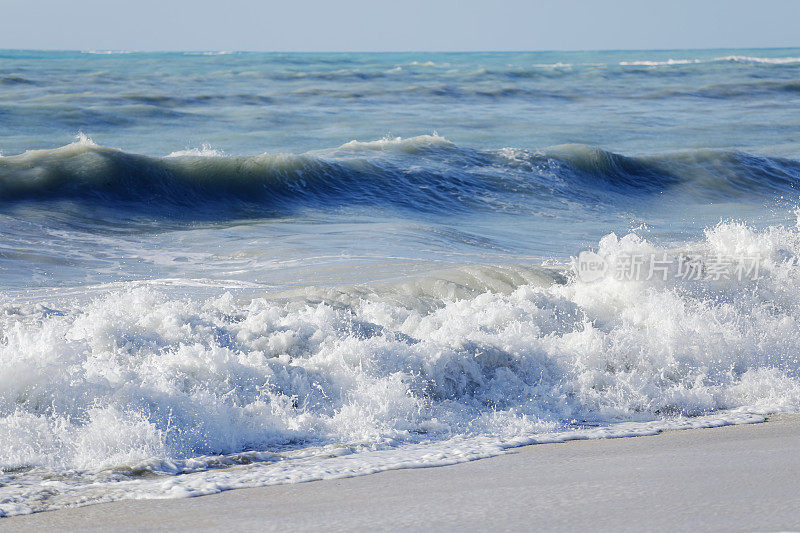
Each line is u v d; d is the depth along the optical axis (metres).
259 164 31.53
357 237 23.91
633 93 87.19
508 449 7.04
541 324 10.92
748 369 9.97
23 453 6.69
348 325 9.95
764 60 154.12
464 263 19.98
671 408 8.91
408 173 34.09
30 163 28.70
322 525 4.69
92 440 6.82
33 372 7.47
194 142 47.47
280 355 9.03
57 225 24.56
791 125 61.16
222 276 18.83
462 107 71.31
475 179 35.06
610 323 11.27
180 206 28.77
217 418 7.43
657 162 39.41
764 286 12.41
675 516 4.58
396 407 8.14
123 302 10.93
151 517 5.03
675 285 12.09
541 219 30.33
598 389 9.19
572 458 6.57
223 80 90.06
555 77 105.00
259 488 5.75
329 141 48.78
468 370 9.00
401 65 132.12
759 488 5.14
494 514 4.78
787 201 36.34
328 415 8.06
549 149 39.03
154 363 8.31
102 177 28.70
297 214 29.08
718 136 55.06
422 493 5.41
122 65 119.38
